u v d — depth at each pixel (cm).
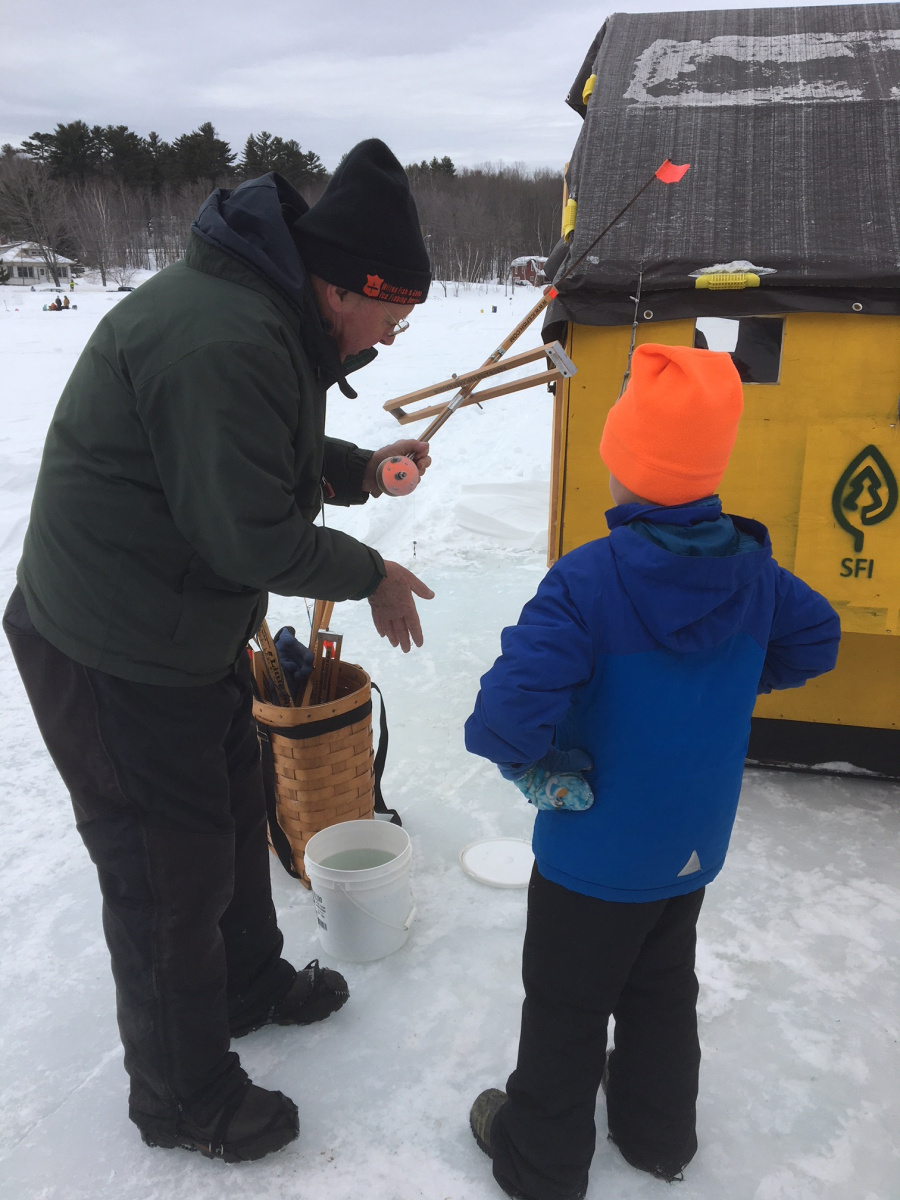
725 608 126
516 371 1276
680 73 294
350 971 211
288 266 143
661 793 127
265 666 237
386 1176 159
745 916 226
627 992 148
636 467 125
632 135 278
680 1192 154
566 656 120
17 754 322
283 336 140
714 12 320
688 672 126
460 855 256
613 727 126
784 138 268
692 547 119
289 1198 156
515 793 290
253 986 190
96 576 142
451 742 323
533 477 664
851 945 215
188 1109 160
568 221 270
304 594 148
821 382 248
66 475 141
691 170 267
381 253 149
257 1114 161
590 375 262
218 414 131
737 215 256
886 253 241
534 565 520
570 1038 140
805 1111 170
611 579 124
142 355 134
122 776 147
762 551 127
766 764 297
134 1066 160
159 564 143
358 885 204
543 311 271
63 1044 193
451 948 218
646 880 131
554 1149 142
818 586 260
